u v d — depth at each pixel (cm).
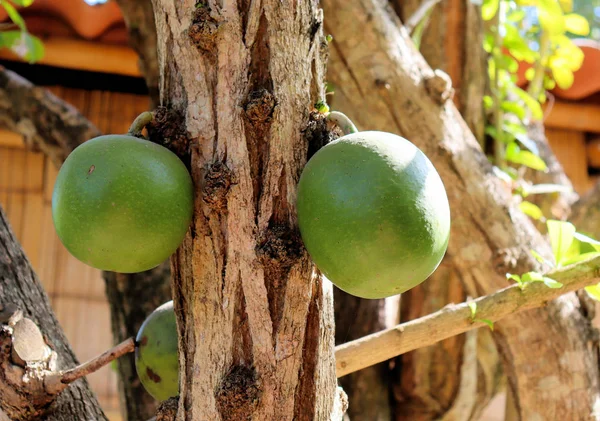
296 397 102
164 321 118
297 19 105
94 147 100
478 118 197
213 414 102
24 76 261
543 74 214
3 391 114
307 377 103
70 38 241
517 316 150
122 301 191
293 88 104
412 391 202
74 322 268
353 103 155
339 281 99
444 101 154
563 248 122
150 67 199
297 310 102
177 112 105
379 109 154
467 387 200
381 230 95
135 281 191
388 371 208
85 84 266
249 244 102
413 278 97
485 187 153
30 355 115
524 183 201
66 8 234
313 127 105
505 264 152
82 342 268
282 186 103
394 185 96
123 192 98
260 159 103
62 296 269
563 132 276
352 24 151
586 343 152
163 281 191
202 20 103
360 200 96
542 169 198
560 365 150
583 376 150
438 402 202
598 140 274
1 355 115
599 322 231
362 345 118
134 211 98
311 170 99
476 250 153
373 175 96
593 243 121
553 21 180
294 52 104
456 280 198
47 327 125
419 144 153
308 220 99
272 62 103
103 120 267
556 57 206
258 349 102
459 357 199
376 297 100
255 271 102
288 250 101
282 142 103
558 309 150
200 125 104
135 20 197
